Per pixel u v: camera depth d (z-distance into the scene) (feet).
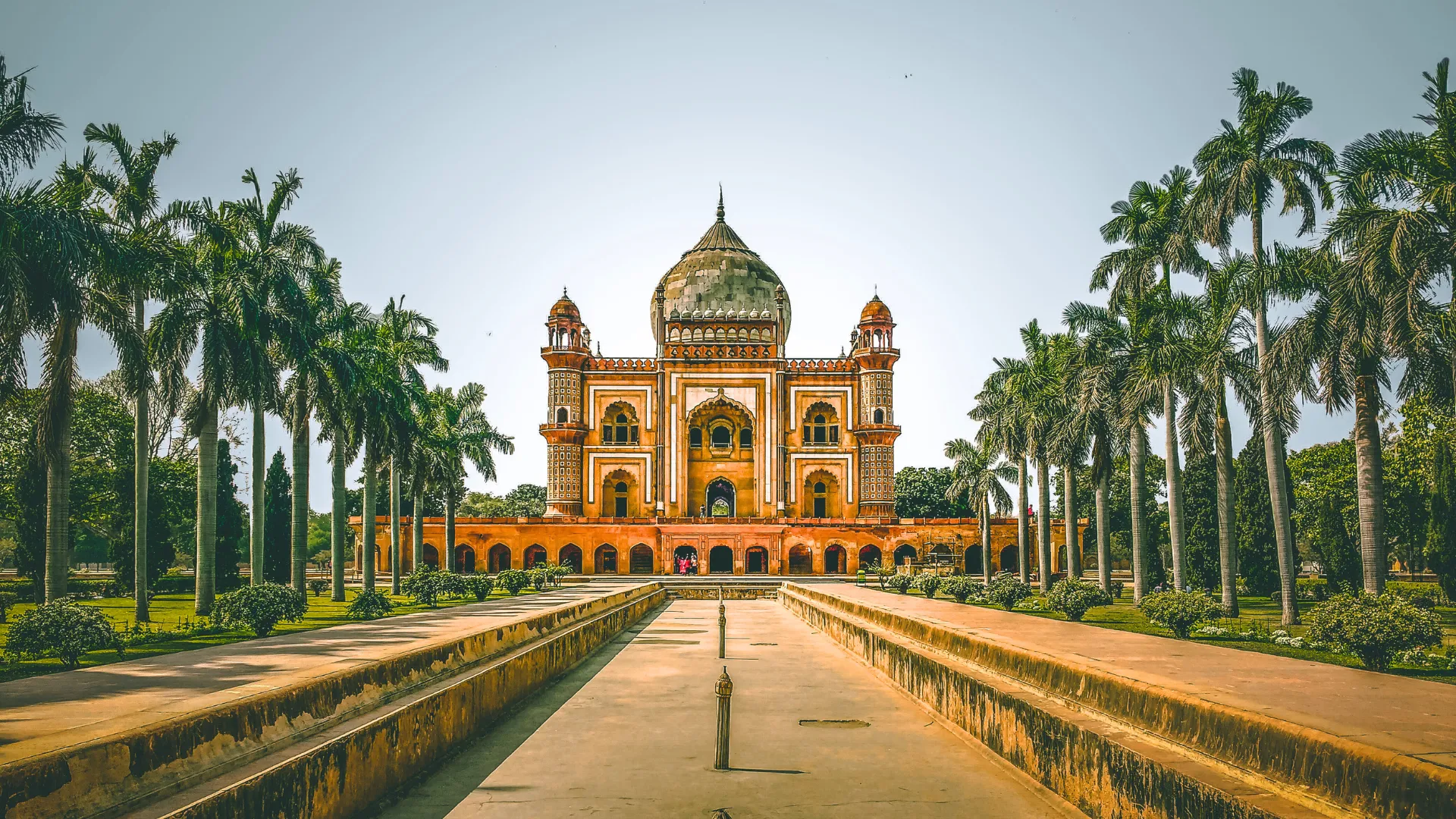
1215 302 87.25
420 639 48.47
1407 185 63.87
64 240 56.03
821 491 198.39
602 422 196.44
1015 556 186.19
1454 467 109.19
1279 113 80.23
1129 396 92.68
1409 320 58.70
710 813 28.58
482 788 31.35
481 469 154.61
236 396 82.33
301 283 93.61
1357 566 122.72
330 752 25.80
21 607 102.32
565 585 150.51
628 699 49.11
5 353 56.75
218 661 38.93
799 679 56.70
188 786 22.18
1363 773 19.13
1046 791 30.22
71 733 21.17
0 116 54.19
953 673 41.34
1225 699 25.31
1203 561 135.03
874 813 28.68
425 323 120.98
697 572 182.91
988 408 136.05
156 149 79.71
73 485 137.90
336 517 106.42
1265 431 75.31
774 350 196.24
